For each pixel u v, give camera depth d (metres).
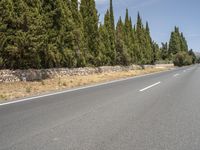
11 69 23.25
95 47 41.19
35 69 25.48
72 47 32.84
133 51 69.00
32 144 6.23
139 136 6.85
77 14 36.84
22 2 22.73
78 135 6.95
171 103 12.21
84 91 17.56
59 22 28.56
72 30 32.47
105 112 10.12
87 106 11.51
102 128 7.68
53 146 6.07
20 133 7.21
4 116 9.47
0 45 21.64
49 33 27.42
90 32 40.84
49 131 7.38
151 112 10.09
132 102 12.60
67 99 13.75
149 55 84.25
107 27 50.00
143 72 49.16
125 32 64.50
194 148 5.91
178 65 109.44
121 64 55.38
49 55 27.06
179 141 6.41
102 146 6.05
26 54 22.88
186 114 9.66
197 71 47.44
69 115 9.57
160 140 6.49
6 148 5.98
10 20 22.02
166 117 9.17
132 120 8.73
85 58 38.12
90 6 41.03
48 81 24.08
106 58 47.03
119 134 7.04
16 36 22.11
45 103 12.42
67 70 30.97
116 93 16.25
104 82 25.61
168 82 24.06
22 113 9.99
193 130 7.41
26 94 16.72
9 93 16.83
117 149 5.84
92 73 37.88
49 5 27.58
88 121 8.59
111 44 50.12
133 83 23.73
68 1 35.22
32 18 23.00
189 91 16.86
